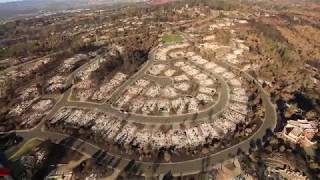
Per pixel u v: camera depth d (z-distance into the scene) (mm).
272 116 168125
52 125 164375
